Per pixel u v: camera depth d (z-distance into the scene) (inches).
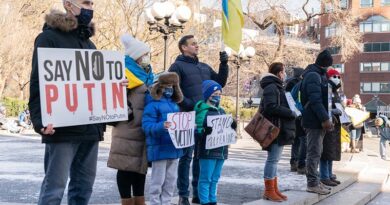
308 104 266.4
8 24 1354.6
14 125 994.7
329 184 304.3
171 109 190.5
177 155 192.9
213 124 209.9
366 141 1127.6
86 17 141.3
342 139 386.0
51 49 134.3
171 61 1063.6
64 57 137.6
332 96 302.4
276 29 1418.6
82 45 144.6
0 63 1391.5
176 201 233.3
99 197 254.2
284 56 1387.8
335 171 385.1
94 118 144.8
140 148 190.2
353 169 399.2
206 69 239.9
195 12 1114.1
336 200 286.5
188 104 217.0
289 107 247.6
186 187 216.7
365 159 502.6
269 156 245.0
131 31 934.4
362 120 478.9
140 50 193.2
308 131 269.7
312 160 272.4
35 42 138.9
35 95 134.9
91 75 144.7
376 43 2773.1
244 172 381.1
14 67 1444.4
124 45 196.4
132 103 190.2
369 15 2778.1
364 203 306.5
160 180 190.7
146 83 194.4
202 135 211.6
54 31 139.1
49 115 132.5
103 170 373.1
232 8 267.6
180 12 571.5
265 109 243.8
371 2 2778.1
